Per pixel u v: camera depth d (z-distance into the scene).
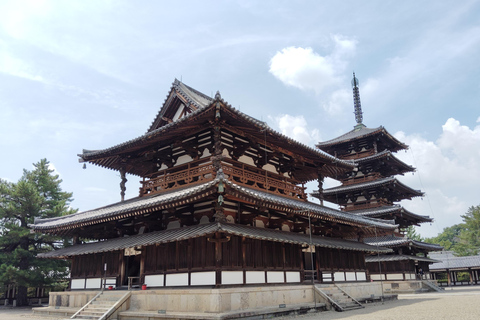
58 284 46.84
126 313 21.41
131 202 28.06
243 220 24.55
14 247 45.38
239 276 21.52
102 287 26.56
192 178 25.94
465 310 23.23
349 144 64.69
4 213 43.47
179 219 24.59
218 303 18.72
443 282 80.00
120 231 28.25
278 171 32.25
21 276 40.88
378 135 60.66
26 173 48.53
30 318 26.84
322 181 36.06
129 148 29.30
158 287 23.06
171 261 22.97
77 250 28.20
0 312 36.12
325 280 28.91
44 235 43.88
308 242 25.55
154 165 30.72
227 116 24.05
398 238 53.88
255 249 23.30
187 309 19.80
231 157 27.33
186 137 27.92
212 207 23.11
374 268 54.34
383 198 59.50
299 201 30.56
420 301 32.75
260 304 21.41
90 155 30.61
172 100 30.98
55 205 46.97
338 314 22.77
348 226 34.50
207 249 21.31
